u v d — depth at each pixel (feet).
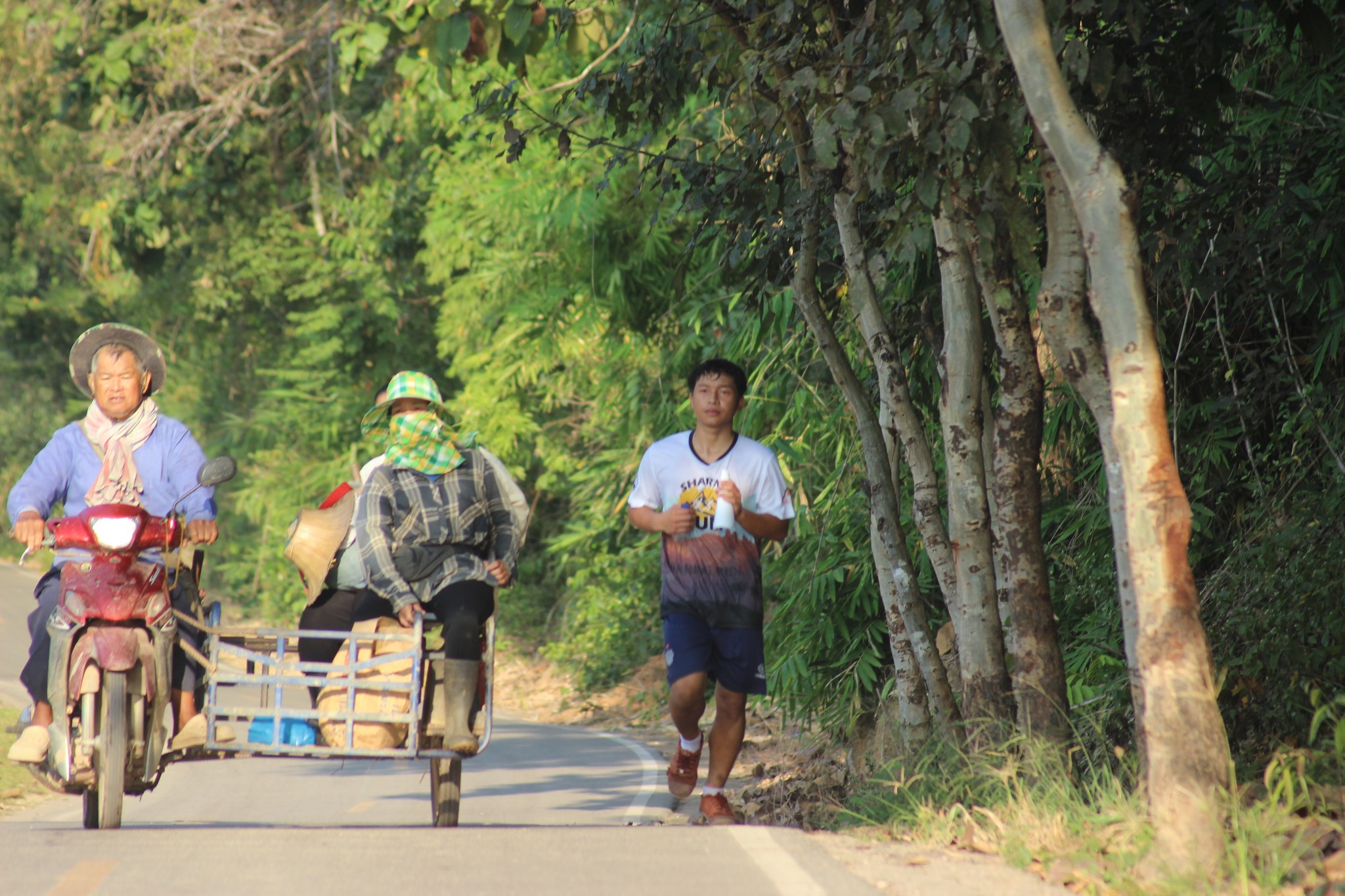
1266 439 94.32
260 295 323.57
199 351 370.94
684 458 76.59
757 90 84.33
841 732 115.96
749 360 141.59
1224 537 96.02
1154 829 51.39
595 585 252.83
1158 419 52.31
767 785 110.52
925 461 81.46
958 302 74.95
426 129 274.98
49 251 385.50
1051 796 61.00
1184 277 87.81
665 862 53.57
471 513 71.15
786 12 74.74
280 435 335.26
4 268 388.57
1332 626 71.87
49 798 100.22
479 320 241.76
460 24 80.23
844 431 113.80
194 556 71.10
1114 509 59.26
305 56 268.62
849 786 95.71
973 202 67.82
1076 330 61.57
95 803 68.49
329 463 310.45
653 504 77.30
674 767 80.33
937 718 80.79
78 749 65.46
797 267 87.76
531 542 300.61
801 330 116.88
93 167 293.43
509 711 223.71
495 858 54.60
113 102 247.50
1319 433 83.51
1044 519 103.04
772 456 76.95
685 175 94.94
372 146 270.26
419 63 200.23
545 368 209.05
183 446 72.02
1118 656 89.30
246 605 339.36
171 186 297.33
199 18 237.86
